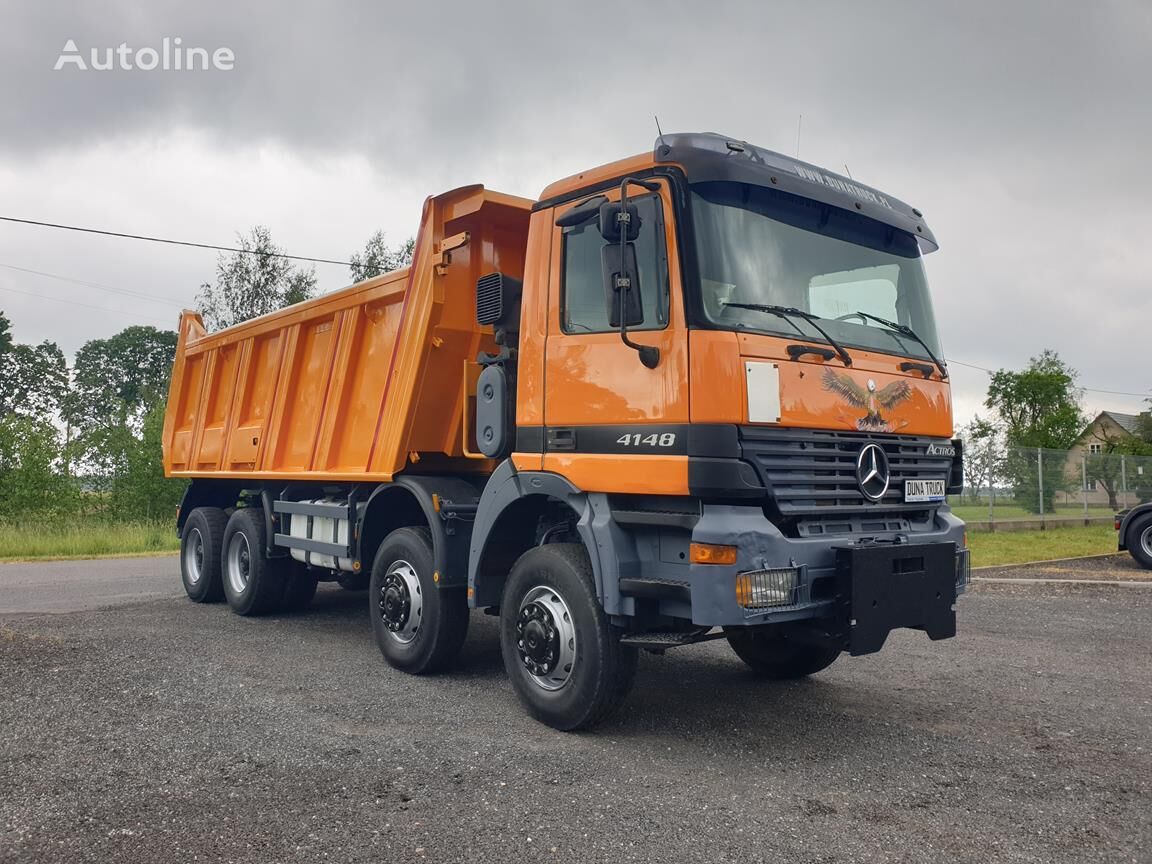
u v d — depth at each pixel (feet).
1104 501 79.10
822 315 16.66
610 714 16.63
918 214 19.72
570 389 17.12
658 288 15.61
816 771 14.69
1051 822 12.49
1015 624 28.66
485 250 22.38
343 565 24.93
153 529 72.90
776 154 16.92
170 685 19.72
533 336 18.19
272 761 14.67
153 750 15.20
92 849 11.34
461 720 17.48
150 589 37.81
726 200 15.83
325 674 21.27
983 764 15.08
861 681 21.17
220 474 32.12
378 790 13.42
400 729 16.72
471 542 19.35
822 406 15.67
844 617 14.94
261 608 29.76
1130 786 13.98
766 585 14.38
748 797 13.41
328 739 15.88
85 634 25.58
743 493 14.47
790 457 15.24
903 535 16.67
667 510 15.48
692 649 25.14
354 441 24.67
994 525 70.59
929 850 11.51
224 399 32.86
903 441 17.25
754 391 14.75
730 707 18.80
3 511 77.61
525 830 12.03
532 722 17.44
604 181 17.02
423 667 21.02
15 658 21.86
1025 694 19.90
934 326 19.26
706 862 11.14
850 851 11.48
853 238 17.84
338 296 25.77
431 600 20.71
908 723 17.61
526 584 17.79
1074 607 32.01
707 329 14.80
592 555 16.21
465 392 21.90
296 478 27.20
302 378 27.86
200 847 11.41
